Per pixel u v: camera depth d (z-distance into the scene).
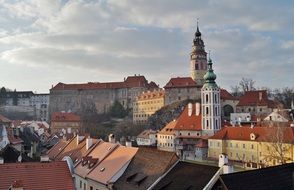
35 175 43.44
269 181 40.06
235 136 147.25
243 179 38.94
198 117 192.62
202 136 183.00
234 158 146.00
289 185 40.75
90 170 66.69
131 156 60.56
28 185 42.16
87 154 77.31
